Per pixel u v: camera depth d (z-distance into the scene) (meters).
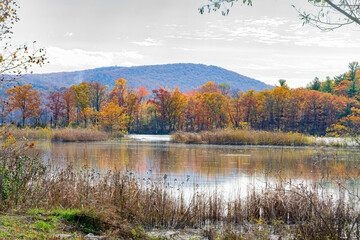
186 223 9.71
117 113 60.91
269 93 88.56
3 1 9.11
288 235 8.24
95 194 9.97
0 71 9.03
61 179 10.46
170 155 27.78
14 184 9.02
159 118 104.88
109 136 55.47
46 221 7.33
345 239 7.04
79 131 48.62
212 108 90.00
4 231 6.01
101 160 23.47
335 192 11.72
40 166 10.19
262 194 10.93
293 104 86.00
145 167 20.38
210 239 8.16
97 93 101.88
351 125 69.44
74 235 6.64
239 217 10.13
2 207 7.86
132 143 42.88
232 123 94.19
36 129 50.44
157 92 98.81
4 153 9.23
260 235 8.12
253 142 40.50
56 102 100.75
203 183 15.17
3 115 9.91
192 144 41.22
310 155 27.52
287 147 36.38
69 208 8.91
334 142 38.12
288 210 9.86
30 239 5.80
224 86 137.00
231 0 5.34
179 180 15.88
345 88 90.38
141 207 9.66
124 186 10.75
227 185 14.74
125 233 7.76
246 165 21.64
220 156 27.12
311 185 11.79
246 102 93.19
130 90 126.44
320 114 85.00
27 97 76.06
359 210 8.53
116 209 9.23
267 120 90.38
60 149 31.45
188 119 105.44
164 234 8.48
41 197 9.16
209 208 10.42
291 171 18.64
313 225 7.77
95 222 7.80
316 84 100.69
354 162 21.48
